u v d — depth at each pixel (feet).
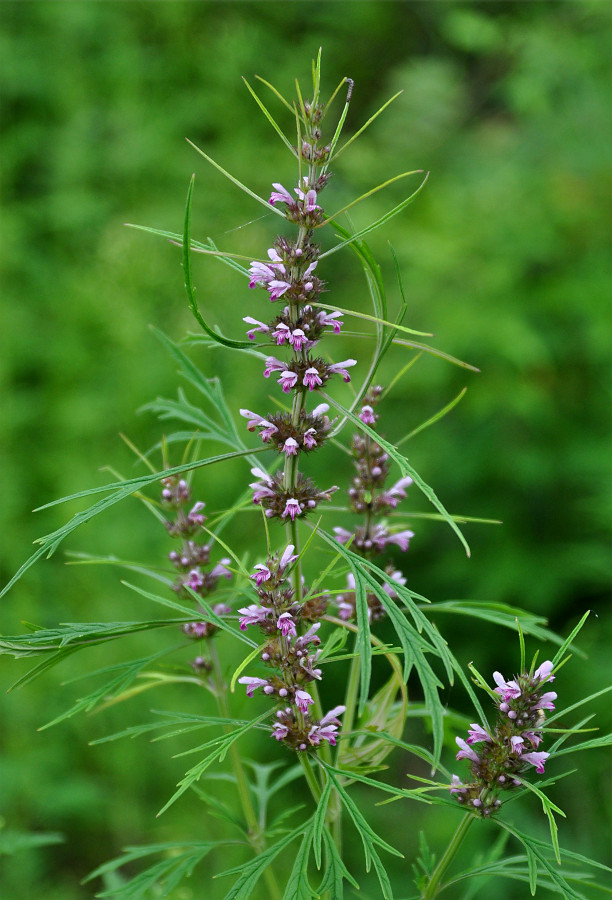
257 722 7.23
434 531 27.68
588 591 26.45
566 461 27.17
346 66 40.19
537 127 31.96
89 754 21.72
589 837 19.65
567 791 20.83
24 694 21.30
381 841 6.46
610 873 18.51
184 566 9.30
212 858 18.92
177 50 32.55
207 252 6.95
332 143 7.30
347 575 9.30
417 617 6.51
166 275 24.71
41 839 10.68
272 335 7.56
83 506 23.35
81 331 25.64
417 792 7.11
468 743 7.49
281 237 7.61
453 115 34.76
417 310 29.27
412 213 31.42
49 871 21.26
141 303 24.47
